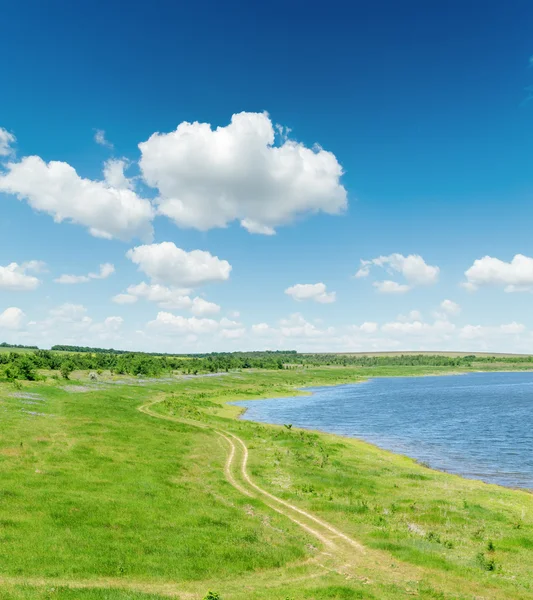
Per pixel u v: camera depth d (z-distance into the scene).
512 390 199.50
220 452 62.97
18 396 88.56
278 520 37.38
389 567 29.00
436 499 47.00
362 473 57.38
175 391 147.50
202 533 31.80
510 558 32.62
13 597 20.59
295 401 155.25
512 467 65.50
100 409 83.50
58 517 31.94
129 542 29.16
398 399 161.75
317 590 24.52
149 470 48.03
